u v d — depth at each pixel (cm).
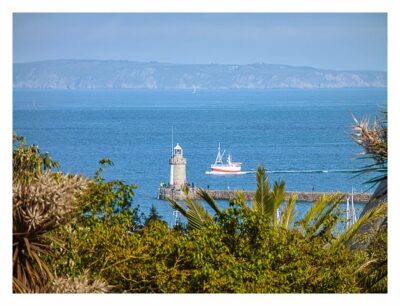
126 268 2809
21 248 2214
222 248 2875
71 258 2480
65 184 2211
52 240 2241
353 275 3038
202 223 3316
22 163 2762
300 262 2944
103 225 2869
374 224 3256
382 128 2761
